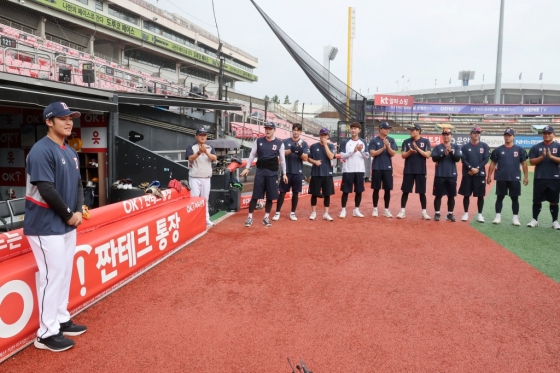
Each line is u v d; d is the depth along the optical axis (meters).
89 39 31.25
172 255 5.63
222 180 8.95
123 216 4.98
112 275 4.27
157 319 3.71
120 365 2.97
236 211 8.86
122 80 20.53
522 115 33.88
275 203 10.11
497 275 4.90
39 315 3.24
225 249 5.93
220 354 3.12
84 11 28.20
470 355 3.13
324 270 5.04
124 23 32.59
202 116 15.31
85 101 7.63
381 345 3.27
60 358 3.05
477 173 7.71
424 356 3.11
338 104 13.12
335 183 12.94
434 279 4.75
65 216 3.07
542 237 6.72
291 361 3.03
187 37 43.00
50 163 2.99
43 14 25.70
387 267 5.16
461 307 4.00
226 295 4.27
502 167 7.59
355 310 3.92
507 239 6.58
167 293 4.31
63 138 3.20
